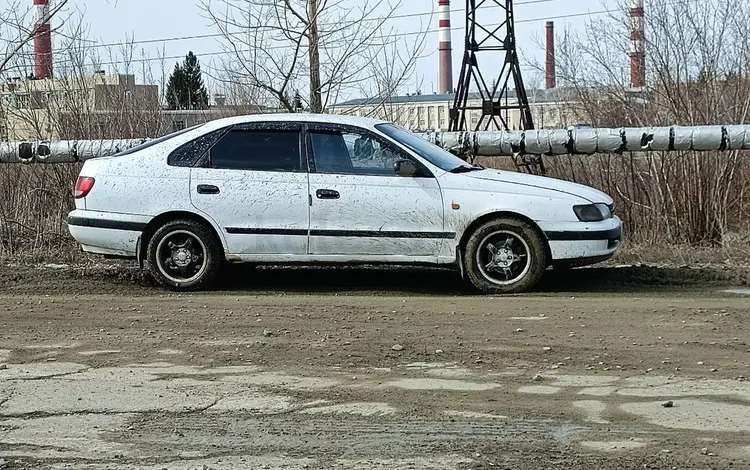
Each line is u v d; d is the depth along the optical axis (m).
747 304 8.71
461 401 6.01
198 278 9.91
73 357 7.21
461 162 10.09
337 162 9.74
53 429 5.61
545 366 6.74
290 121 9.89
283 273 11.02
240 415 5.82
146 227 9.92
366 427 5.57
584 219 9.41
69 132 14.77
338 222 9.62
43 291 10.09
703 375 6.44
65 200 13.48
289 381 6.50
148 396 6.21
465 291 9.84
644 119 14.58
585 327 7.82
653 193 13.54
